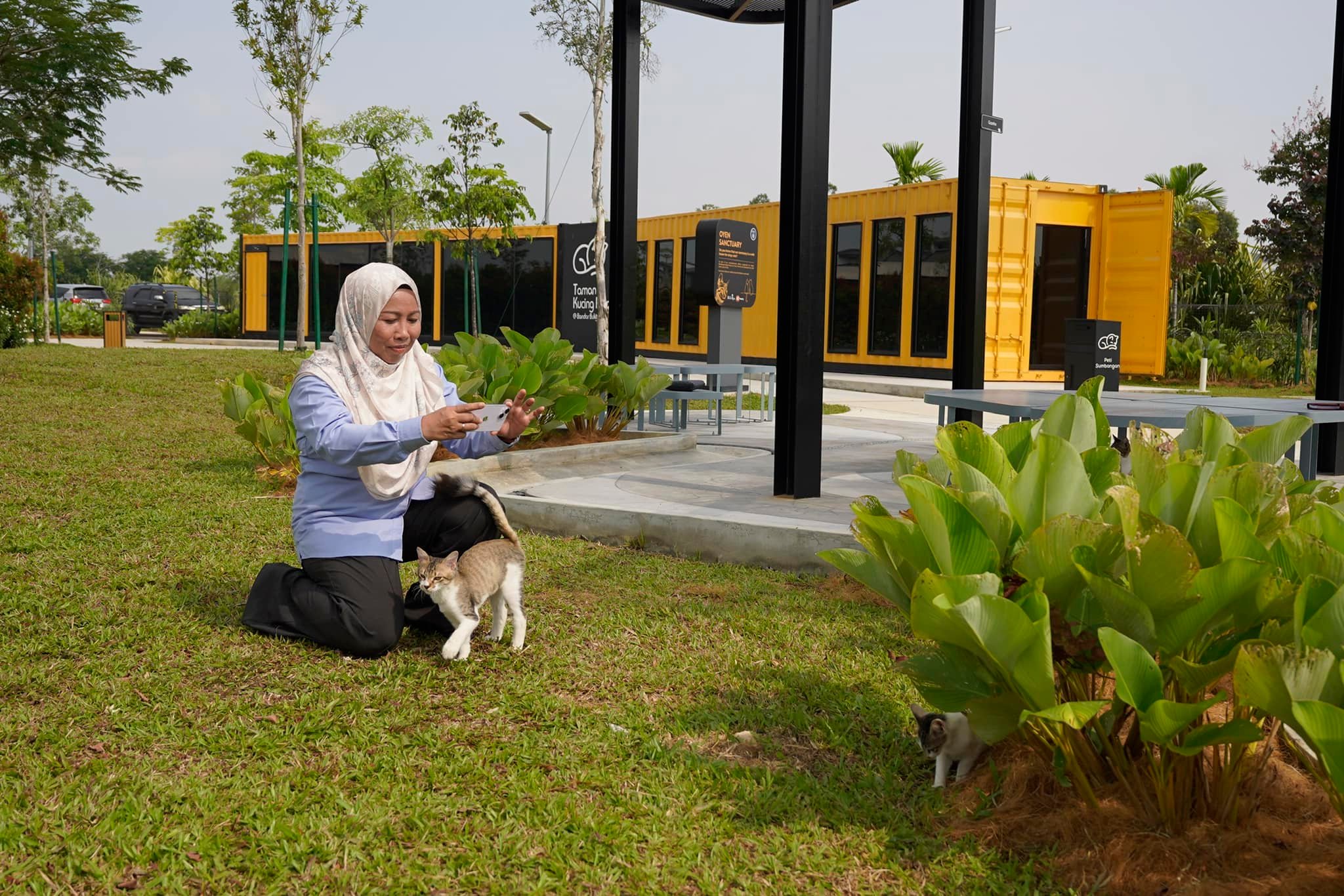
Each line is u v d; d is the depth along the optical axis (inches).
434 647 161.8
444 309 1226.6
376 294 151.9
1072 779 106.8
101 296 1697.8
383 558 155.0
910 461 127.0
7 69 565.9
